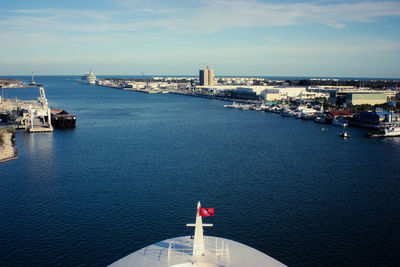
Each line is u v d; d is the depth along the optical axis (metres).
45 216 79.06
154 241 67.19
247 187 99.88
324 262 61.19
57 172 115.44
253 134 198.25
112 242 66.94
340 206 86.12
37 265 59.50
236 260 39.94
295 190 97.62
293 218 78.56
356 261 61.72
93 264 59.72
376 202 89.25
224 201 88.50
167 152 147.00
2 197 91.38
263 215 79.94
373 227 74.88
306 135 197.12
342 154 145.88
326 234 71.19
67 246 65.56
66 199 89.75
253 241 67.75
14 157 136.88
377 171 118.81
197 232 40.56
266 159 134.88
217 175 112.00
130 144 165.62
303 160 133.88
